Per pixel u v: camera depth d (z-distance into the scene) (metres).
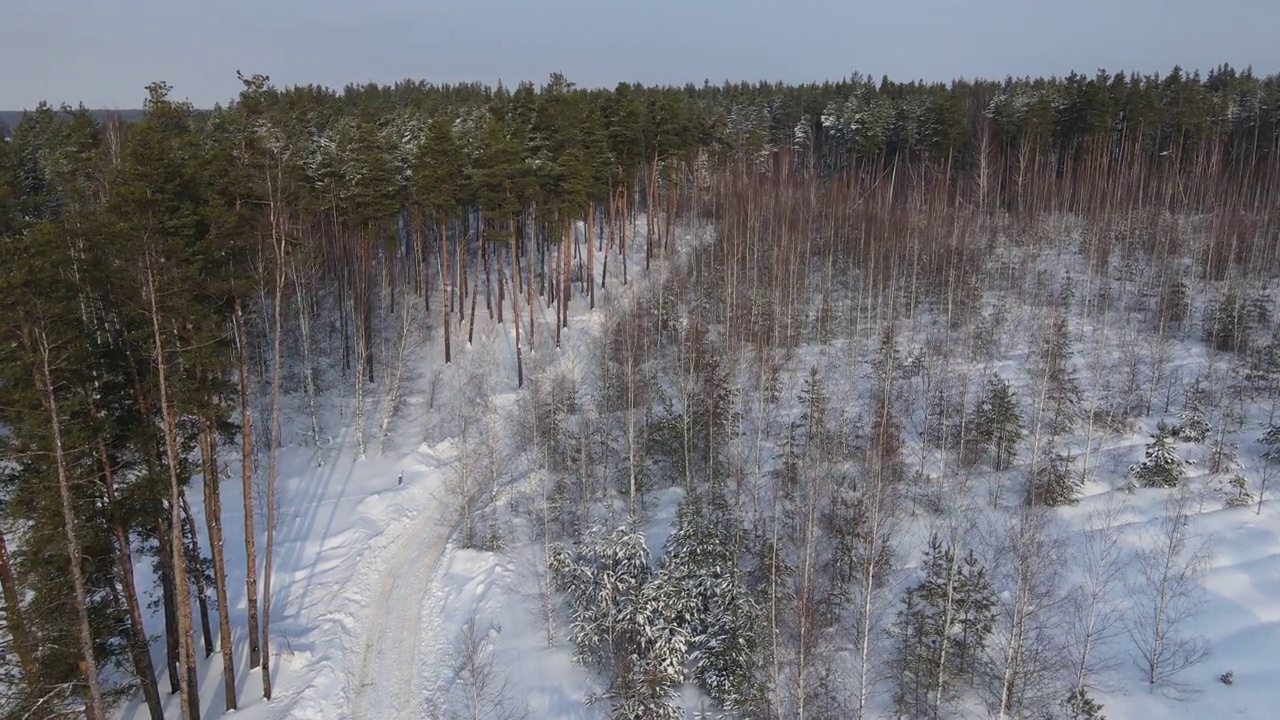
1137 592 23.12
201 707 22.22
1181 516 25.64
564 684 23.55
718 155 75.62
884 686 21.44
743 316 46.03
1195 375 38.44
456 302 57.16
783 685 20.83
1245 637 21.16
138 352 19.84
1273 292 47.25
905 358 41.66
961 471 31.72
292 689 22.98
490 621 26.38
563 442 36.22
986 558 23.98
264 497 34.72
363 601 28.14
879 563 23.00
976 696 20.27
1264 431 32.84
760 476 31.69
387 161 46.34
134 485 19.67
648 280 58.53
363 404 43.47
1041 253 58.25
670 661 21.94
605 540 25.41
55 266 16.72
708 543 24.66
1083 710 18.58
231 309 23.20
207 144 26.20
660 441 35.22
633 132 55.47
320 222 50.03
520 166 45.16
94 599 20.31
